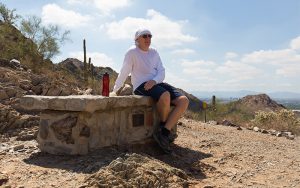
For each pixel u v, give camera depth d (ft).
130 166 7.89
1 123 12.94
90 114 9.53
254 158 11.54
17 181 7.77
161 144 10.61
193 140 13.61
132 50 10.97
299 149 14.19
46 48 30.25
